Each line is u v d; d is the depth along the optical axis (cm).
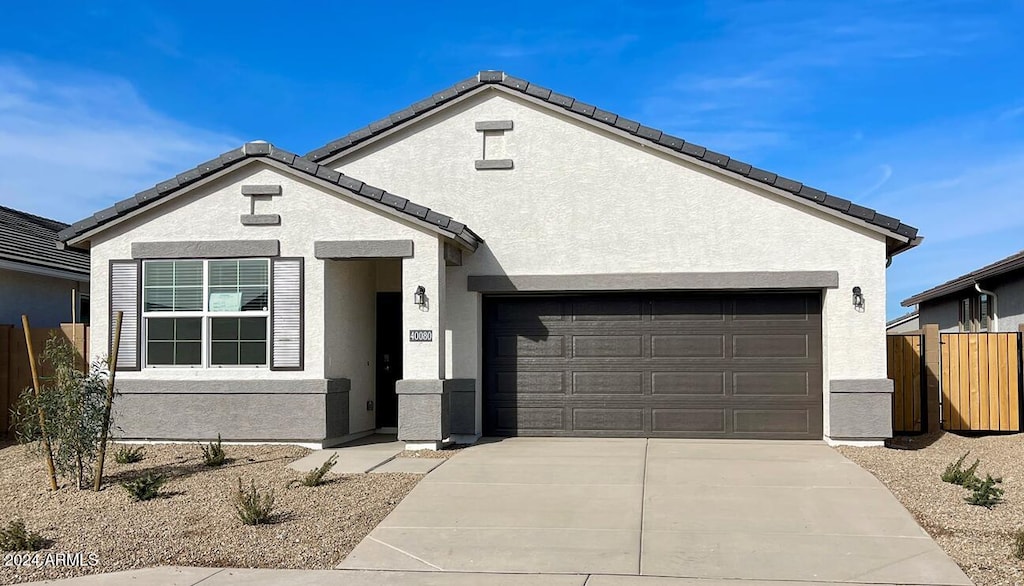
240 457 1170
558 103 1342
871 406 1254
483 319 1386
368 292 1445
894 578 695
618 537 814
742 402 1327
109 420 1015
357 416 1382
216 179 1275
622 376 1355
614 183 1336
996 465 1112
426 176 1382
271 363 1264
